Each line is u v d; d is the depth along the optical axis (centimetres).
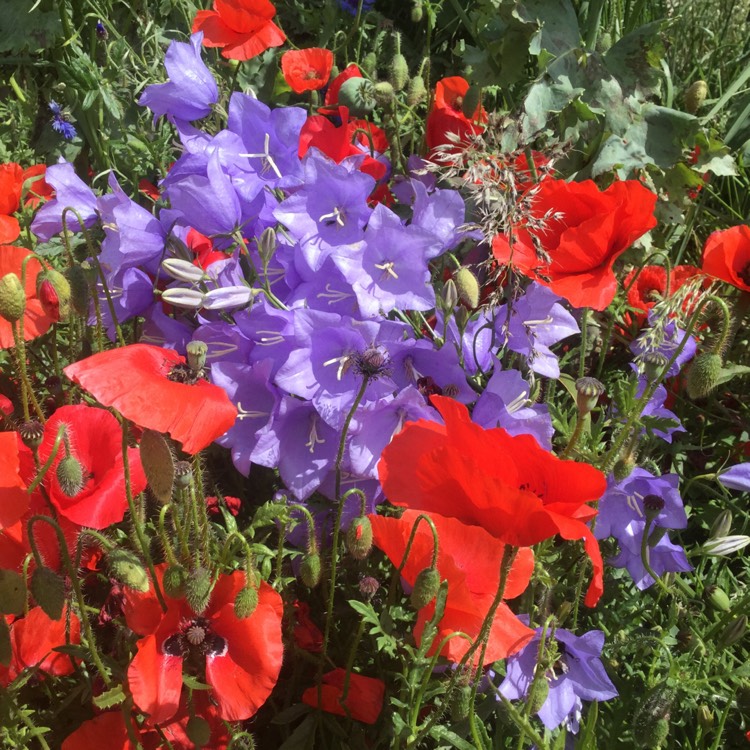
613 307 70
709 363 49
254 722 50
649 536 53
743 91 89
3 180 58
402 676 44
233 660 42
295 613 51
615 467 50
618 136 74
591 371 73
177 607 42
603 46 77
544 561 53
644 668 55
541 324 57
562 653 48
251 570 41
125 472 39
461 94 71
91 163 87
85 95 79
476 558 42
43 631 43
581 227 50
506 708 45
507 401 51
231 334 53
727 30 99
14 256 49
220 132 59
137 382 38
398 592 53
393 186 71
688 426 72
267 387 52
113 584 47
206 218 54
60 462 40
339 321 50
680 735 54
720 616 57
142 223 55
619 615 56
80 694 48
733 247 56
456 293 52
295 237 56
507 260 51
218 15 71
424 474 36
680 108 94
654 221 50
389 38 95
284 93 86
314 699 48
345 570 53
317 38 97
